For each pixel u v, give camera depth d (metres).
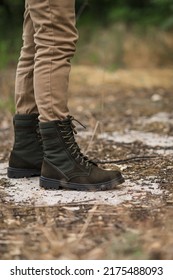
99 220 2.70
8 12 10.16
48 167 3.17
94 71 8.38
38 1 2.97
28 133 3.37
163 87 7.63
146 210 2.81
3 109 6.10
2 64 8.49
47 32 3.00
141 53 9.21
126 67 9.02
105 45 9.32
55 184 3.16
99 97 6.91
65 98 3.09
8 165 3.61
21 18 10.17
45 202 2.96
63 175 3.13
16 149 3.41
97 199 2.98
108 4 10.57
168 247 2.39
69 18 3.00
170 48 9.33
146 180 3.33
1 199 3.03
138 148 4.25
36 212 2.82
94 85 7.64
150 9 9.88
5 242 2.50
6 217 2.78
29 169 3.43
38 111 3.26
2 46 8.98
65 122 3.10
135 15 9.91
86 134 4.88
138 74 8.31
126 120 5.54
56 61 3.01
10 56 8.94
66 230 2.60
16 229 2.64
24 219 2.76
